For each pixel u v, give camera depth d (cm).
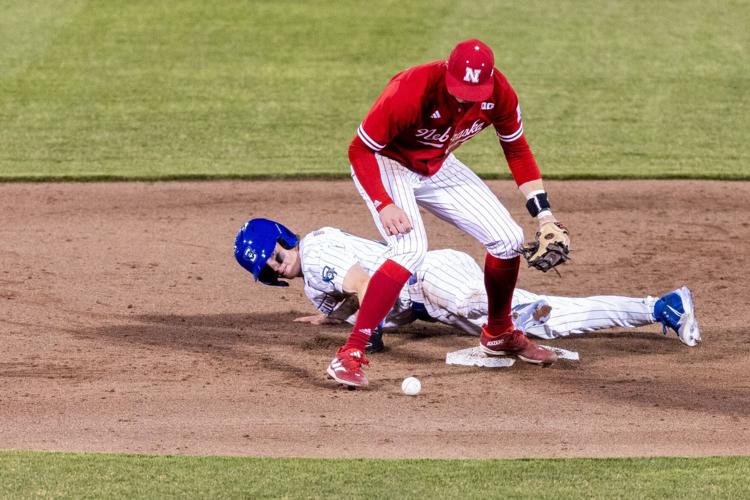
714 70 5253
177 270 3117
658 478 1764
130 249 3300
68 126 4603
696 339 2453
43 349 2467
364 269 2427
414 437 1975
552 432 1998
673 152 4256
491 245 2208
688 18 6012
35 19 5997
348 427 2022
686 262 3184
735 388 2231
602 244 3350
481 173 4031
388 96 2042
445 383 2266
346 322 2680
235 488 1720
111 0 6322
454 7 6156
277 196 3819
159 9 6181
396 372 2336
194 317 2730
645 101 4850
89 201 3775
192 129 4566
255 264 2388
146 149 4338
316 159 4197
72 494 1694
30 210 3681
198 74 5228
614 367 2367
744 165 4106
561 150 4278
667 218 3591
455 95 1992
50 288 2941
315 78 5150
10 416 2070
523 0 6284
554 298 2497
